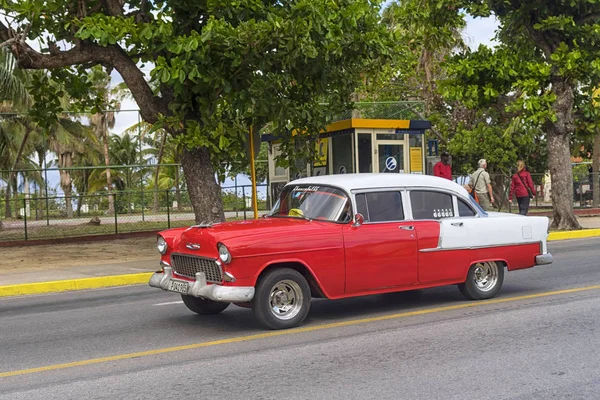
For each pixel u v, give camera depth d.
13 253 18.22
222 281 7.31
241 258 7.19
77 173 53.28
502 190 28.41
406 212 8.43
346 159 20.23
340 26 14.13
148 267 13.83
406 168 20.44
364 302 9.32
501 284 9.38
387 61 16.34
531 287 10.24
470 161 31.89
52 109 17.95
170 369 6.13
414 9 20.52
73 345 7.27
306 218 8.16
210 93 14.48
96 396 5.37
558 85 19.81
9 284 11.78
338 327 7.72
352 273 7.88
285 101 14.91
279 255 7.43
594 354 6.36
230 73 14.32
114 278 12.32
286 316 7.63
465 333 7.29
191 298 8.55
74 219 22.72
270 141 23.44
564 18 18.45
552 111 18.97
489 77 20.33
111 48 15.28
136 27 13.54
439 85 20.69
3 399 5.36
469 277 9.01
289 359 6.36
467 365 6.04
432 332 7.37
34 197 22.42
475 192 19.38
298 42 13.30
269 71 14.37
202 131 14.56
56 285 11.82
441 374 5.77
